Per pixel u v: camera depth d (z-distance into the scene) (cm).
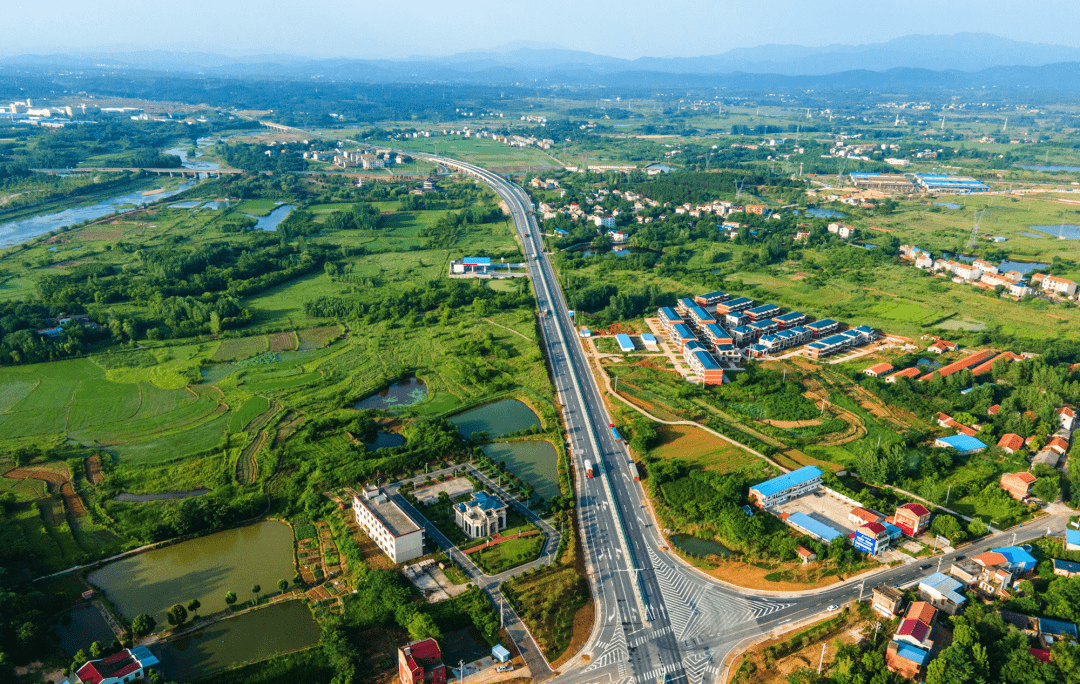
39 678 17375
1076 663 17050
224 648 18538
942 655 17288
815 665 18012
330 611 19675
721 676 17775
